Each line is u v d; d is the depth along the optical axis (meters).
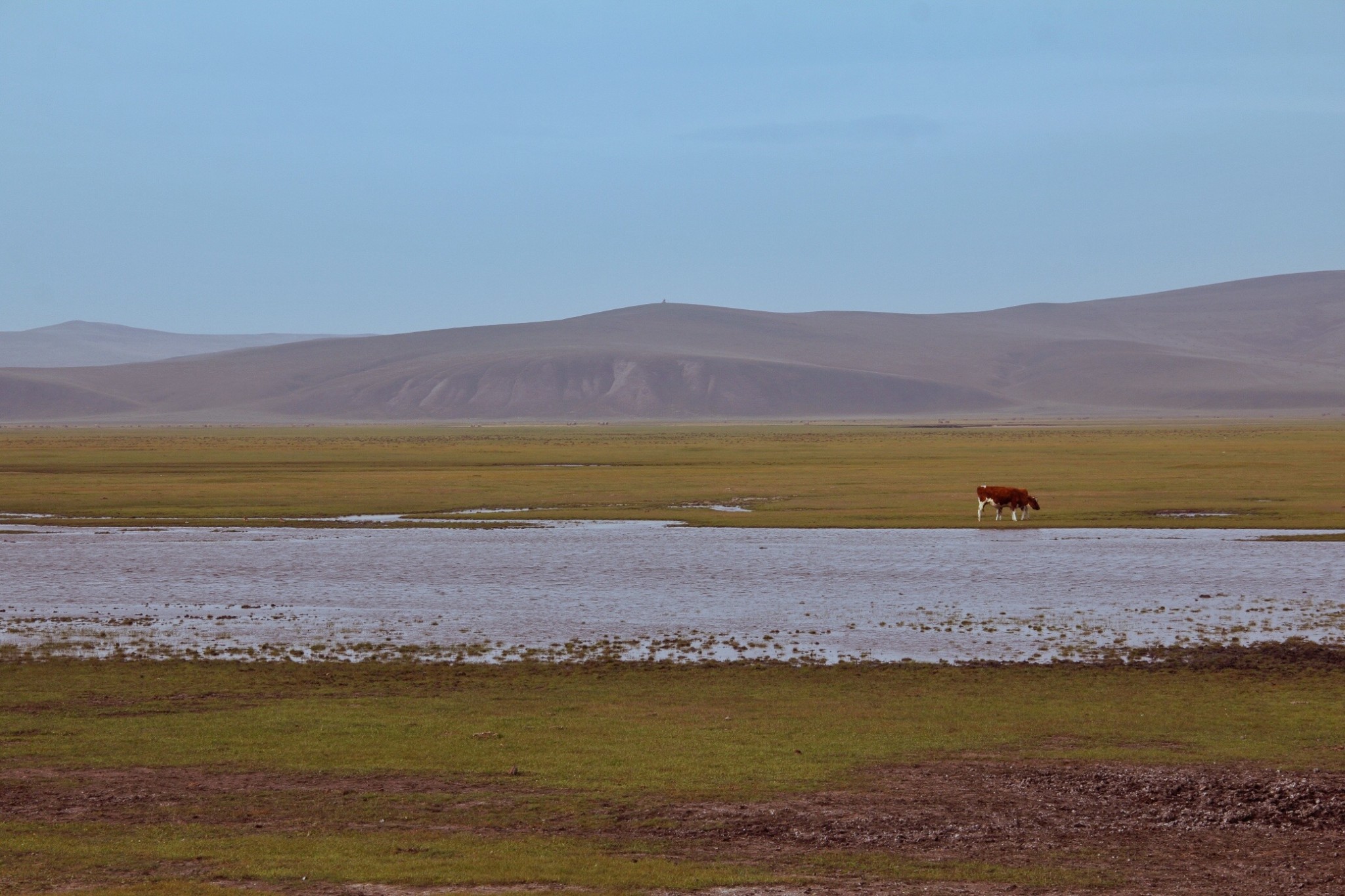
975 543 106.31
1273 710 48.44
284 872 29.70
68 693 51.19
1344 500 140.62
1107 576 86.56
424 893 28.45
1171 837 33.28
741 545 105.06
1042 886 29.47
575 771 39.06
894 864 30.91
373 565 92.44
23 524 121.81
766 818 34.62
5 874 29.44
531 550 101.44
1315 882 29.84
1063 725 45.75
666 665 57.84
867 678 54.97
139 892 28.02
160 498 149.38
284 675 55.38
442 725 45.28
